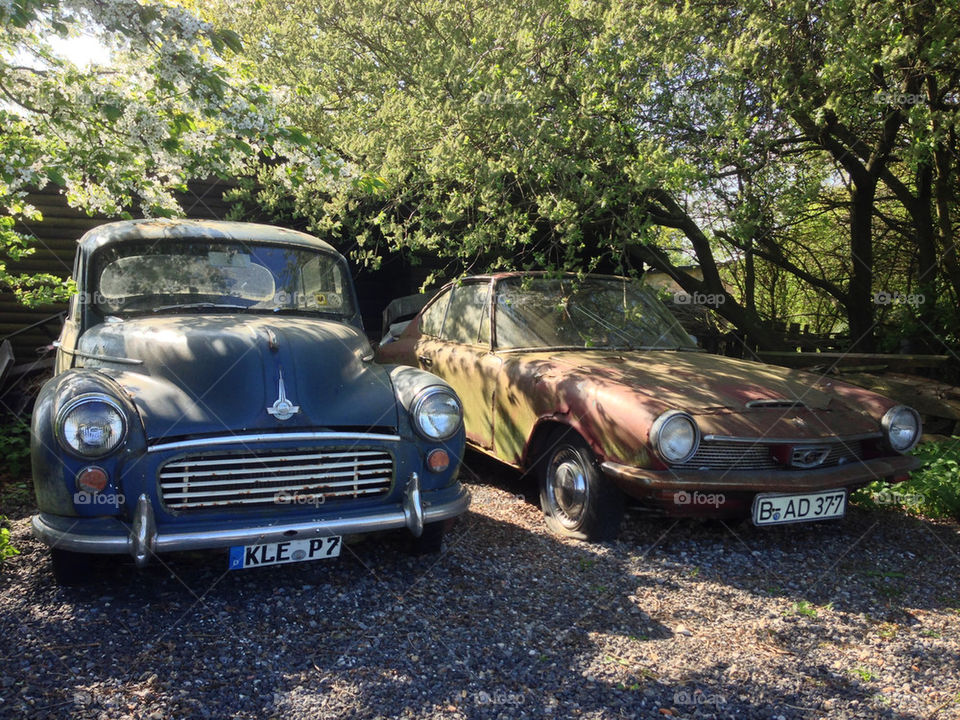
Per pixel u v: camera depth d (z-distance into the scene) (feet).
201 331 11.27
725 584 11.60
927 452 18.11
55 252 26.58
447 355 17.40
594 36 16.78
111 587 10.52
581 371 13.91
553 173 16.99
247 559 10.00
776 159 20.15
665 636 9.81
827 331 35.19
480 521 14.21
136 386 10.32
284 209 27.22
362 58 18.71
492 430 15.74
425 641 9.34
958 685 8.80
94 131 11.67
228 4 19.77
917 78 20.07
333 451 10.49
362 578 11.21
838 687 8.68
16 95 11.50
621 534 13.64
